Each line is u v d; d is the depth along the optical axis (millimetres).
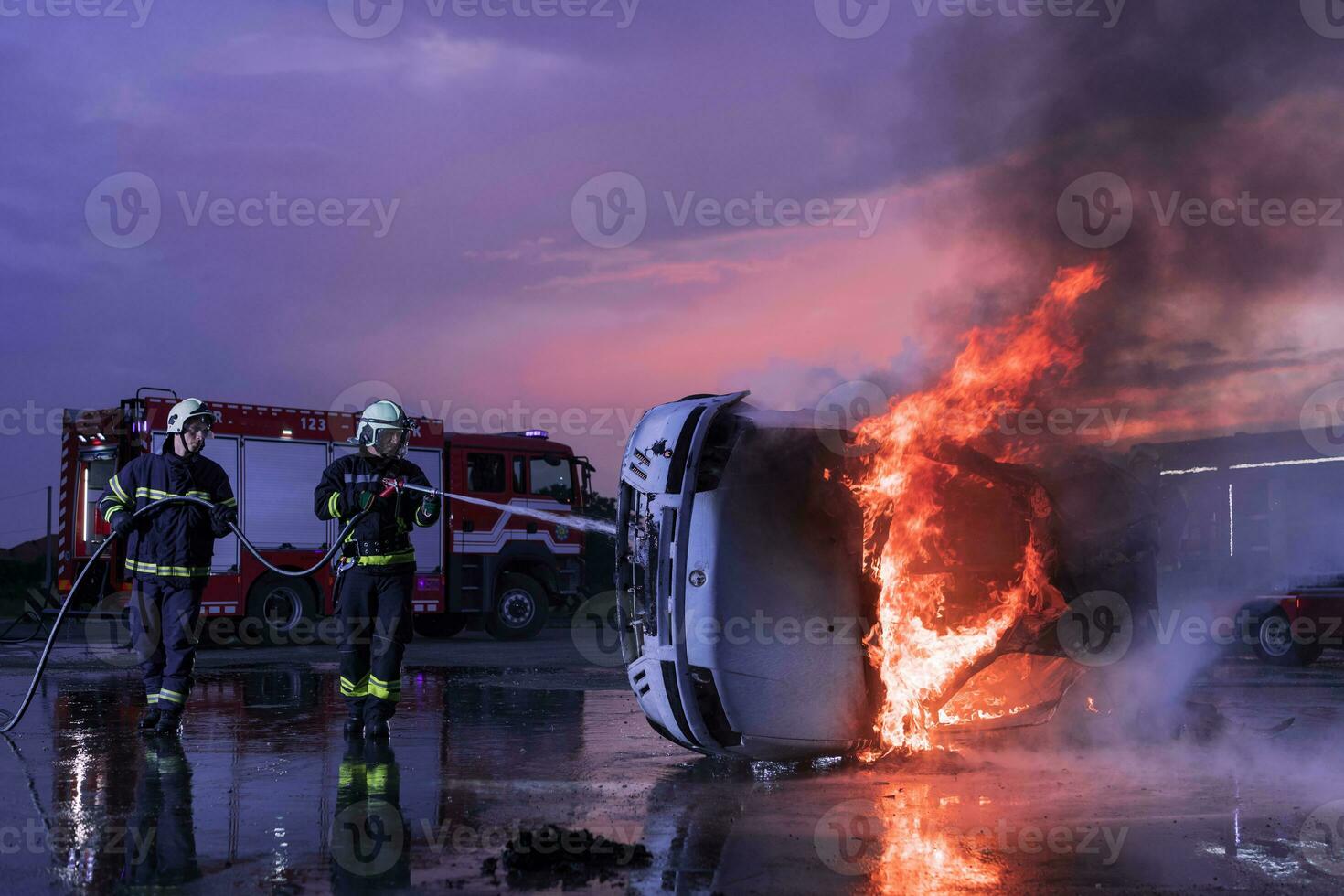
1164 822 4832
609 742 7000
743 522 5965
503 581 18781
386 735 7156
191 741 7066
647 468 6180
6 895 3811
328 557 7348
